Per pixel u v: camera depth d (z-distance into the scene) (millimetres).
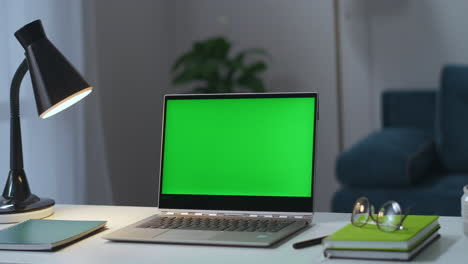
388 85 3953
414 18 3887
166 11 4223
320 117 4090
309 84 4105
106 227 1438
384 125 3664
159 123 4078
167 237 1268
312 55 4090
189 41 4305
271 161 1427
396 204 1159
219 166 1460
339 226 1377
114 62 3572
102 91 3439
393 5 3918
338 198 3090
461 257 1100
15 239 1265
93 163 3088
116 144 3555
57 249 1243
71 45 2979
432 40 3861
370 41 3969
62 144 2900
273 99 1447
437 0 3840
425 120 3582
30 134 2727
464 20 3793
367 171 3053
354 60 4004
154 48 4043
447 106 3322
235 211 1429
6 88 2580
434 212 2871
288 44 4137
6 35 2580
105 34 3490
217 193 1451
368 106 3990
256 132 1446
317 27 4074
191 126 1494
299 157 1408
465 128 3275
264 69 3760
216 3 4254
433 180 3172
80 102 3014
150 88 3980
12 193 1563
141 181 3816
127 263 1127
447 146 3301
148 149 3918
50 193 2834
